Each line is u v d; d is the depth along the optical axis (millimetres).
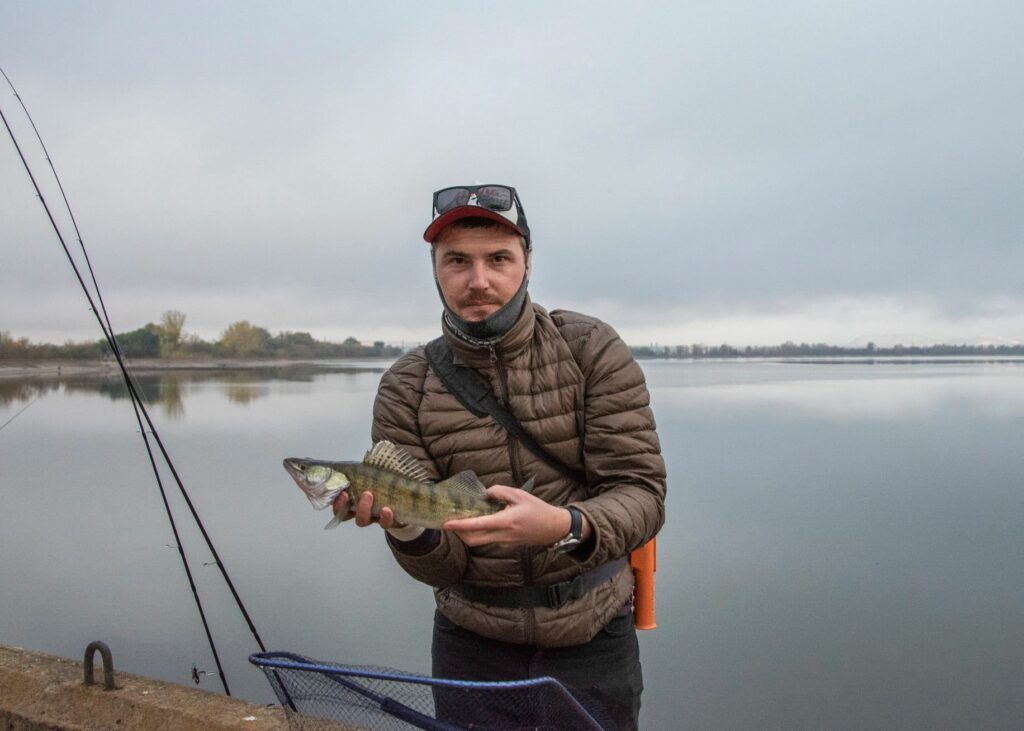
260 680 7211
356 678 2828
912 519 12539
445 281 2979
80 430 21562
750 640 8141
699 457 18953
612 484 2971
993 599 9070
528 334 3020
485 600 3145
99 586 9141
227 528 11867
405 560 3090
